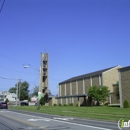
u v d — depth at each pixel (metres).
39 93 45.50
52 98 85.25
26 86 151.12
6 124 18.44
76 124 18.47
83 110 37.31
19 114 31.61
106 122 20.39
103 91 57.56
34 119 23.28
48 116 27.89
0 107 51.03
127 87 44.03
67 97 76.81
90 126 16.97
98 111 33.78
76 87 76.00
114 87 61.56
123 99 44.88
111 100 58.44
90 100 63.84
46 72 67.94
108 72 63.16
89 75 69.44
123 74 45.44
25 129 15.21
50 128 15.70
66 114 30.20
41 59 67.94
